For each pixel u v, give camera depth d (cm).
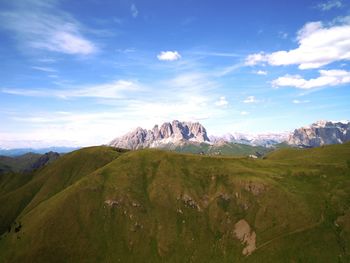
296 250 16338
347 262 15212
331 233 16688
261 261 16500
